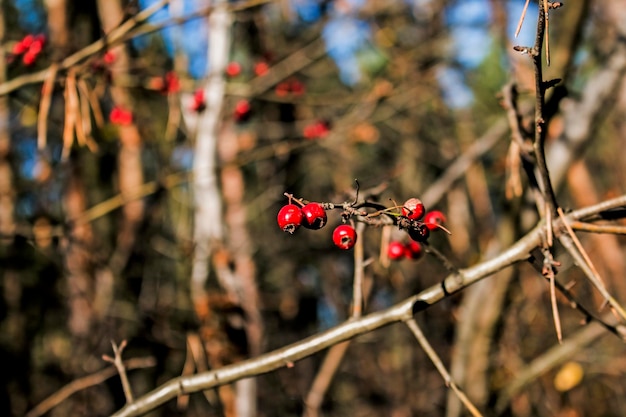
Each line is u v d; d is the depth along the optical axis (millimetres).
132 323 6133
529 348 7152
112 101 5293
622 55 3434
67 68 3252
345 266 8625
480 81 7145
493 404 4117
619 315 1877
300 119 6812
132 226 6191
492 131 4328
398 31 6652
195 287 4492
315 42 5422
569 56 3559
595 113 3479
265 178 6922
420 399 7707
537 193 2143
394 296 7250
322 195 8383
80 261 5738
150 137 5797
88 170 6258
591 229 1983
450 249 7734
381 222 1869
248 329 4477
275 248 8000
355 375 8859
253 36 5688
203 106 4379
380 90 5207
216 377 2375
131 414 2408
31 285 7160
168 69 5570
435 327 7523
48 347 7336
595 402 8094
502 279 3773
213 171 4480
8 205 5734
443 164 8383
